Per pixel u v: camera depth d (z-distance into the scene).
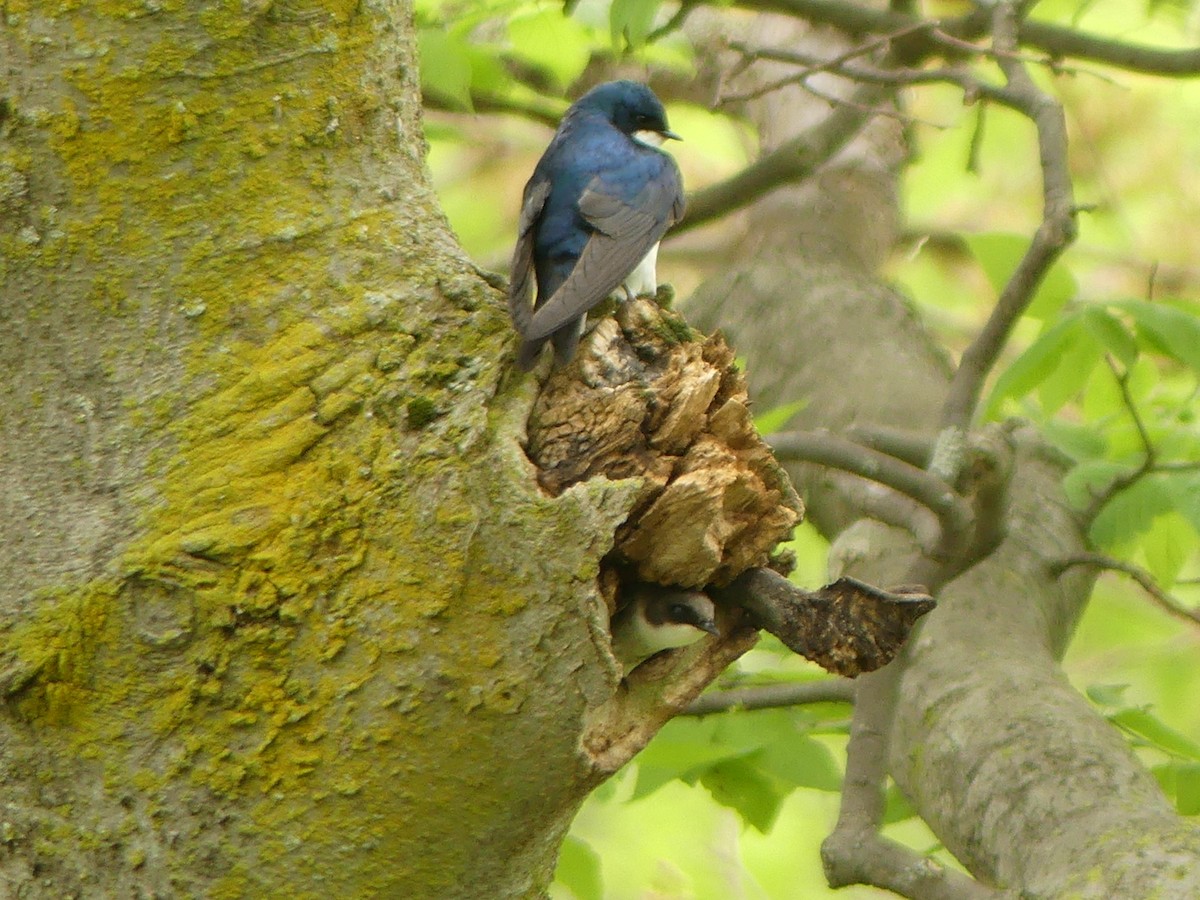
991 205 17.11
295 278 5.80
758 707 9.34
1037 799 7.86
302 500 5.43
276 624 5.36
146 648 5.39
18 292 5.75
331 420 5.52
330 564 5.38
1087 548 10.60
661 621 5.85
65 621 5.41
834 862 7.48
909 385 12.30
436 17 11.59
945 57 11.73
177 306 5.75
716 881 13.05
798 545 14.69
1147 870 7.02
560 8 11.73
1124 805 7.65
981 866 8.02
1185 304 9.72
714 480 5.59
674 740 9.12
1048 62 9.52
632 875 13.03
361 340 5.66
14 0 5.84
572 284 5.87
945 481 8.08
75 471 5.62
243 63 5.95
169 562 5.37
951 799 8.33
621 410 5.58
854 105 9.94
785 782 9.59
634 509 5.61
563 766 5.51
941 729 8.67
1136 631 14.95
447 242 6.02
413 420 5.48
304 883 5.47
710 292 13.91
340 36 6.15
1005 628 9.57
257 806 5.42
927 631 9.52
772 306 13.42
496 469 5.37
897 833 14.63
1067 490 9.46
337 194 6.00
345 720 5.39
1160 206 16.19
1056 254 8.00
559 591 5.28
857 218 14.48
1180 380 11.86
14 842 5.43
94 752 5.42
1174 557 10.32
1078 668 14.76
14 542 5.55
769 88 9.91
